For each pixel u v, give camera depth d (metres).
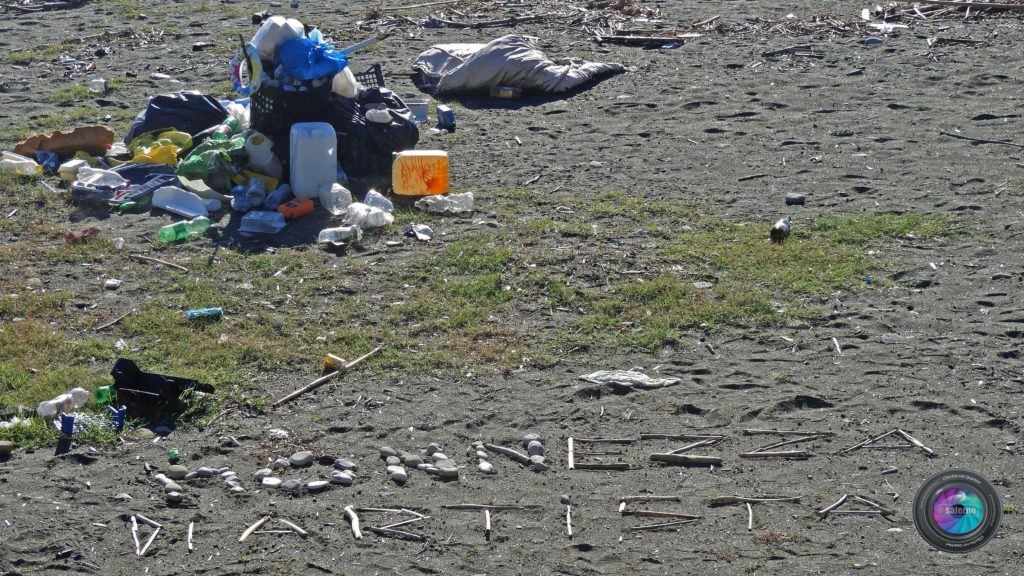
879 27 17.16
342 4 20.38
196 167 10.08
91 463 6.07
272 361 7.25
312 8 20.02
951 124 12.53
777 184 10.86
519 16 18.75
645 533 5.49
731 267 8.80
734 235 9.52
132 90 14.39
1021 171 10.96
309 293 8.32
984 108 13.07
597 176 11.13
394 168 10.22
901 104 13.35
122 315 7.91
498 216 9.93
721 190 10.73
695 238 9.42
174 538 5.45
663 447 6.30
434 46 15.51
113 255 8.97
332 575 5.20
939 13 18.05
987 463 6.03
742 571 5.18
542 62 14.34
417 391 6.93
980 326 7.69
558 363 7.29
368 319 7.92
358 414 6.64
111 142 11.29
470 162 11.53
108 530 5.50
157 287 8.41
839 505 5.70
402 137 10.64
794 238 9.42
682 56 16.05
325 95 10.27
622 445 6.32
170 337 7.58
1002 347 7.38
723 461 6.13
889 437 6.33
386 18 18.80
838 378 7.04
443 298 8.25
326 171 10.09
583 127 12.82
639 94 14.14
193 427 6.46
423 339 7.63
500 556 5.33
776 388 6.91
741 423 6.52
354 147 10.48
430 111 13.53
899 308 8.02
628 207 10.21
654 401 6.80
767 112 13.28
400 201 10.16
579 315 8.00
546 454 6.24
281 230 9.48
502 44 14.42
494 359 7.33
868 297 8.23
